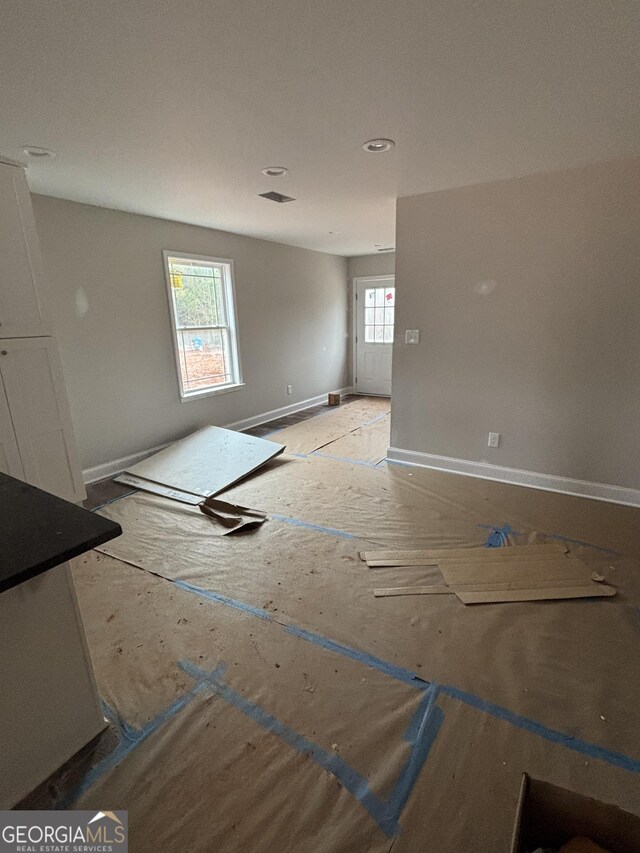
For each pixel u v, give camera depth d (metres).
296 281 5.89
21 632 1.18
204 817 1.18
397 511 2.99
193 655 1.75
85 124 2.01
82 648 1.34
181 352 4.46
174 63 1.54
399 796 1.23
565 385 3.09
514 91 1.76
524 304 3.10
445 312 3.42
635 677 1.62
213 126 2.05
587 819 1.02
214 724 1.45
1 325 2.48
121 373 3.82
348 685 1.60
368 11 1.28
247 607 2.04
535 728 1.42
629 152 2.49
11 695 1.18
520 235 3.00
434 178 2.91
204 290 4.65
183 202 3.41
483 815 1.18
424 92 1.77
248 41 1.42
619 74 1.64
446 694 1.56
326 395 6.86
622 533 2.62
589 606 2.00
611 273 2.79
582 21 1.33
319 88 1.73
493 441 3.46
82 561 2.44
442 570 2.29
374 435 4.89
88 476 3.65
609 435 3.01
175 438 4.42
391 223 4.28
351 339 7.27
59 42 1.40
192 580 2.25
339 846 1.12
